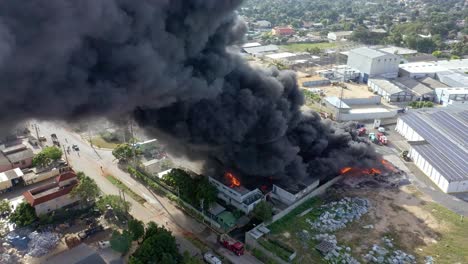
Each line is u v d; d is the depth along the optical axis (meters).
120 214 54.22
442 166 65.56
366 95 106.56
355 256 47.81
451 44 171.25
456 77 114.69
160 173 65.00
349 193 61.78
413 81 113.75
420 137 77.31
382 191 62.62
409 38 168.88
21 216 51.62
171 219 55.19
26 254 46.91
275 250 47.94
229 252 48.97
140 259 42.69
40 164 66.19
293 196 57.09
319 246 48.88
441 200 60.53
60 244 49.06
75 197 54.62
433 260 47.38
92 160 71.56
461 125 79.75
